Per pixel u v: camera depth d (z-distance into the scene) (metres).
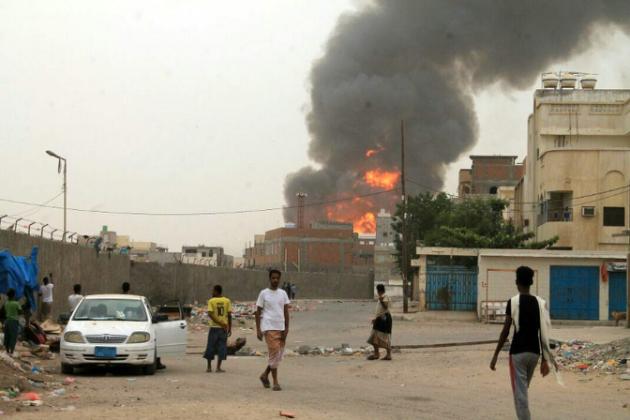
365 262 111.88
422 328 31.69
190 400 11.12
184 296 47.06
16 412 9.65
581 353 17.66
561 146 51.34
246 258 126.38
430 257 44.19
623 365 15.29
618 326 32.09
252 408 10.34
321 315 45.47
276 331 12.62
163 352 16.06
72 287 30.02
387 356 18.62
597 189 45.19
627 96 52.00
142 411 9.87
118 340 14.62
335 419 9.64
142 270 42.91
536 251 35.94
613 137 51.19
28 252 24.97
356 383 13.98
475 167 83.69
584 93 52.12
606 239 44.81
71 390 12.15
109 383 13.38
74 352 14.51
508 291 36.22
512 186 78.62
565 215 46.12
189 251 101.81
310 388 13.02
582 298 35.56
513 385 8.79
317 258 104.88
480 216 53.41
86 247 32.09
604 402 11.63
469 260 43.41
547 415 10.41
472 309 38.91
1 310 17.59
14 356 16.39
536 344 8.74
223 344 16.05
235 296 61.34
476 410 10.76
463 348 21.80
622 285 35.38
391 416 10.06
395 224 70.38
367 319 40.75
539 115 52.16
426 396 12.19
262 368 17.08
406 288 43.53
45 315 23.34
